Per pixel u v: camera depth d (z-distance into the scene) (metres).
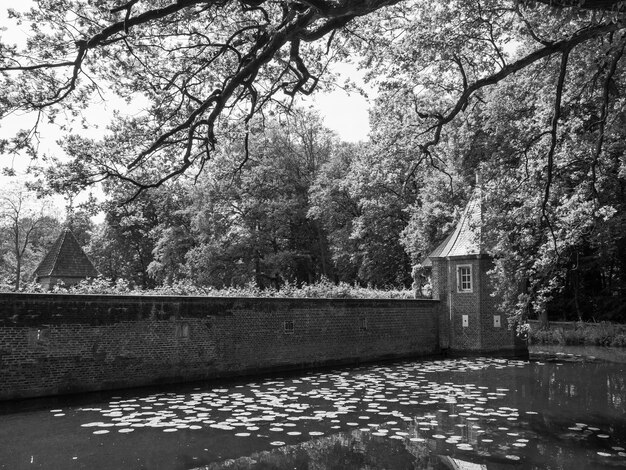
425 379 19.00
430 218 37.44
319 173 52.03
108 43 11.20
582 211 15.49
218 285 46.53
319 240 53.38
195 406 14.03
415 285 33.78
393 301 26.44
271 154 49.41
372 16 14.22
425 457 9.73
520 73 17.41
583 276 37.81
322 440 10.77
